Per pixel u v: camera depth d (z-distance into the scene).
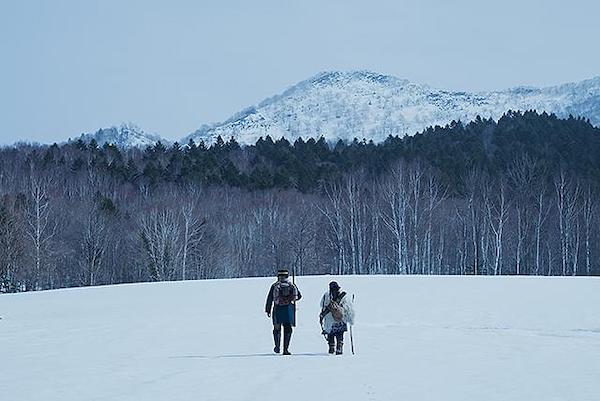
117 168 170.62
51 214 127.31
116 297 65.62
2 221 109.38
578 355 28.48
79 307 56.94
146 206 138.75
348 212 137.50
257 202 153.12
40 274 112.69
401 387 20.39
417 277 80.75
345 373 23.22
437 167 167.00
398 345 32.34
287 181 171.00
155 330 39.62
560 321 43.03
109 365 25.47
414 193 133.75
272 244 138.75
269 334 37.59
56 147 189.00
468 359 27.12
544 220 136.62
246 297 62.97
